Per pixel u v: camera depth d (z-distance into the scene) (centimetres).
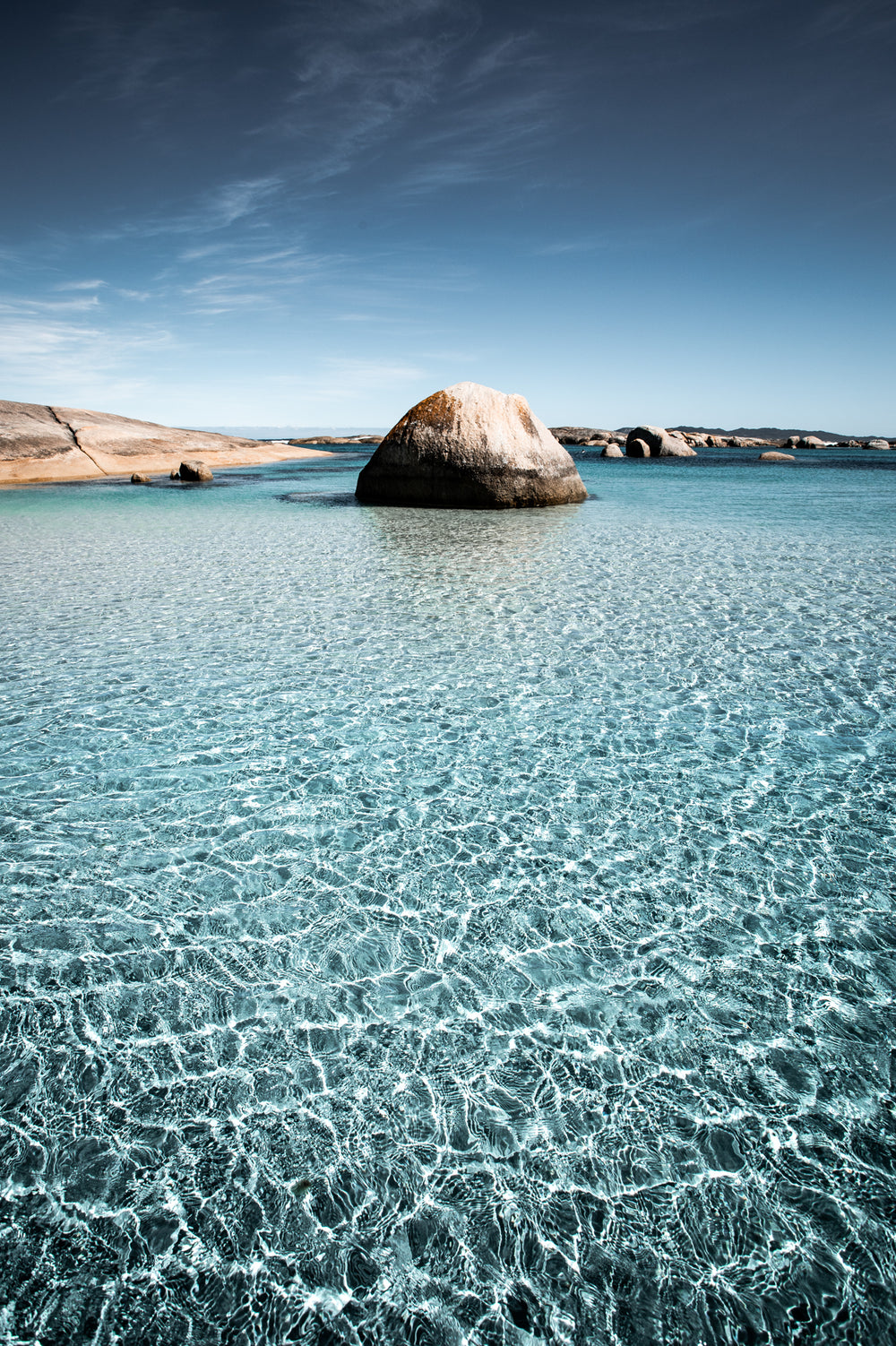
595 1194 191
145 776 405
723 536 1262
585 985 261
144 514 1611
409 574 948
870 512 1614
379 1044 238
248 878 319
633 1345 159
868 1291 169
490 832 351
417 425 1641
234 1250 179
